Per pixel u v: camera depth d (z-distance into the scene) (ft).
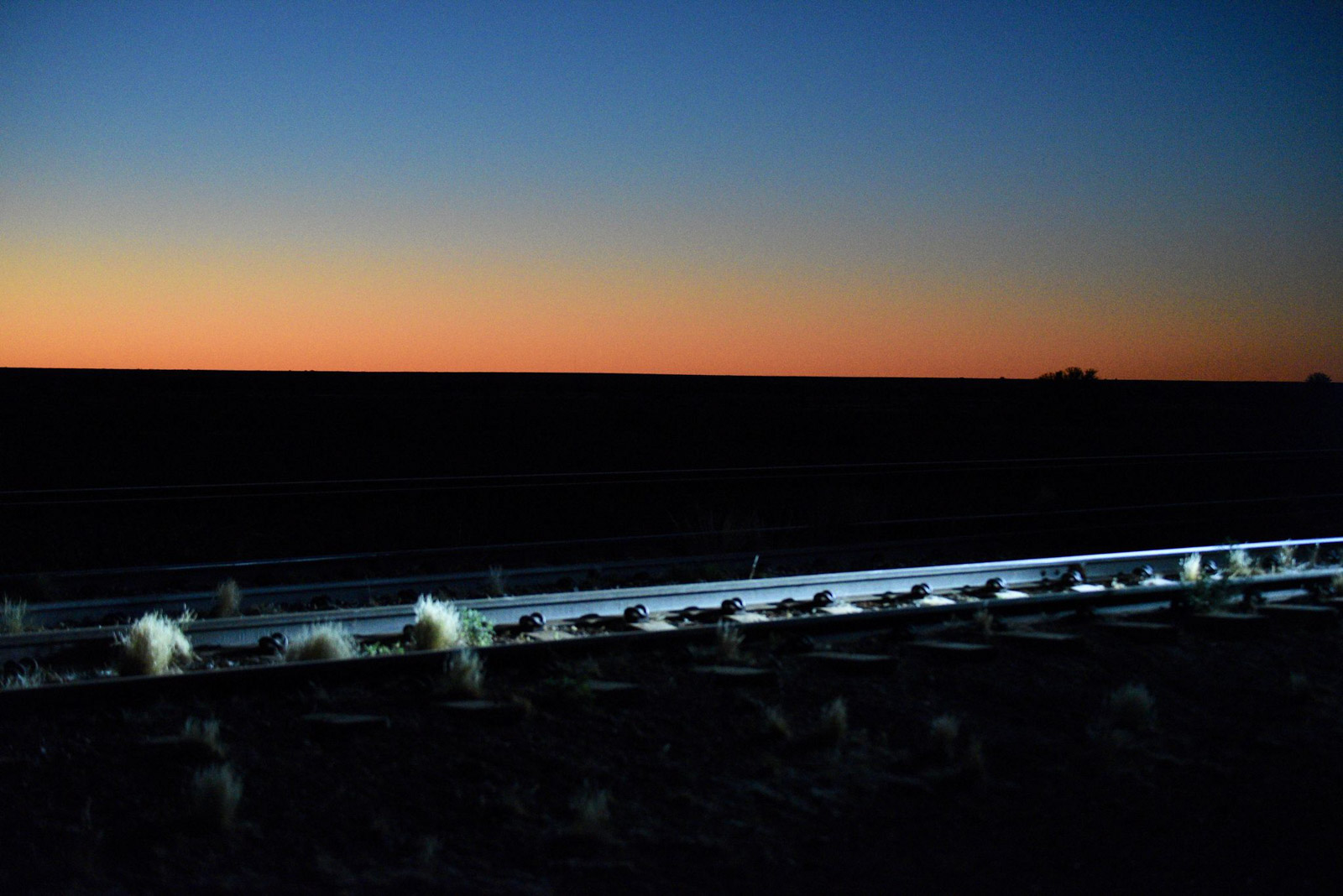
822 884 18.20
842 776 22.33
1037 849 19.79
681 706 25.50
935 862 19.15
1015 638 31.12
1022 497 83.61
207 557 54.19
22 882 17.29
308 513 64.44
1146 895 18.25
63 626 37.99
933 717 25.46
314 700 24.75
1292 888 18.70
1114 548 62.23
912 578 43.83
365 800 20.38
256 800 20.24
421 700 25.02
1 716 23.44
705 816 20.49
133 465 94.17
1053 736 25.00
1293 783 23.17
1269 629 33.94
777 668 28.30
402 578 44.37
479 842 19.13
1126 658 30.37
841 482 84.84
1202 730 25.95
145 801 20.12
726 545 58.34
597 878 18.04
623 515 69.67
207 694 25.03
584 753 22.77
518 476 82.64
